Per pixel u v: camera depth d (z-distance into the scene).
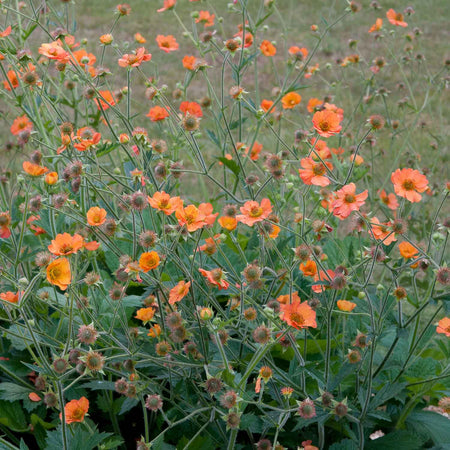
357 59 2.81
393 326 1.72
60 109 2.21
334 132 1.73
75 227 2.05
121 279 1.64
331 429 1.84
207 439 1.73
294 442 1.80
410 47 3.02
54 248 1.61
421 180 1.67
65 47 1.97
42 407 1.83
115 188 2.46
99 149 1.95
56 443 1.67
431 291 1.74
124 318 1.71
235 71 2.15
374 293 1.74
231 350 1.76
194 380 1.75
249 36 2.23
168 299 1.68
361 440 1.70
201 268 1.71
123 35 6.12
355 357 1.67
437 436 1.81
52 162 2.04
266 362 1.72
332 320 1.96
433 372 1.87
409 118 4.37
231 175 2.26
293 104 2.24
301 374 1.70
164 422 1.85
